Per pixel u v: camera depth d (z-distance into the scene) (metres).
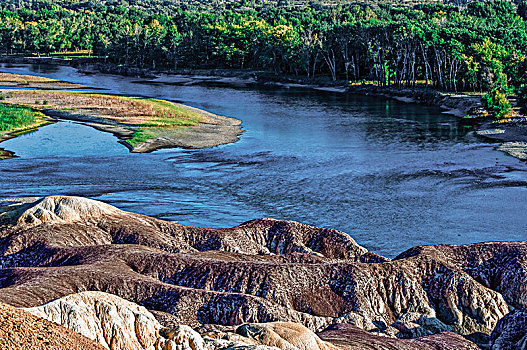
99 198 50.22
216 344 18.70
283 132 82.06
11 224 35.44
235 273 29.11
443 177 56.38
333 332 24.33
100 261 29.84
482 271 30.56
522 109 88.88
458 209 47.00
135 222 37.41
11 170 59.44
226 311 25.75
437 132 80.62
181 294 26.27
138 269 29.80
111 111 94.06
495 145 70.44
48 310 17.66
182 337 18.81
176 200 50.00
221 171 59.97
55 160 64.06
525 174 56.72
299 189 53.25
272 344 19.58
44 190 52.25
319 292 28.55
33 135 77.31
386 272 29.47
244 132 82.19
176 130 81.12
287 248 36.41
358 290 28.52
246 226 37.91
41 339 14.93
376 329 26.55
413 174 57.72
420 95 115.62
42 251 32.62
